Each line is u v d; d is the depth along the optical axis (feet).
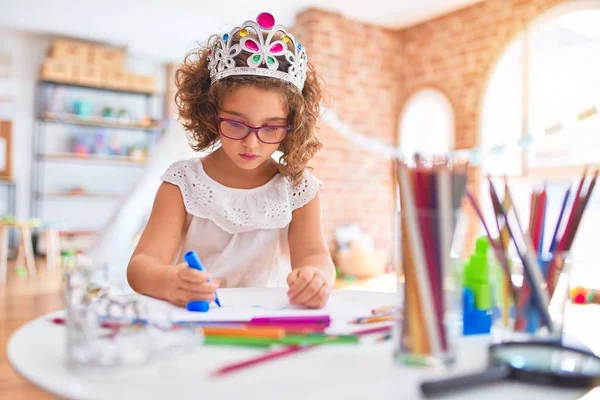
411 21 13.15
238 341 1.58
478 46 11.97
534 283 1.62
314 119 3.19
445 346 1.43
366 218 13.16
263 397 1.18
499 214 1.73
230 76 2.64
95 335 1.46
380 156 13.39
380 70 13.47
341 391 1.23
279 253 3.18
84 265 1.76
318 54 12.37
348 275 11.62
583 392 1.27
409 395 1.22
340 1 11.94
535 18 10.89
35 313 7.47
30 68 15.44
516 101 11.61
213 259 3.07
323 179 12.50
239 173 3.03
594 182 1.67
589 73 10.14
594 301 8.02
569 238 1.65
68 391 1.19
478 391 1.26
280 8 12.39
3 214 15.26
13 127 15.31
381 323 1.89
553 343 1.55
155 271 2.29
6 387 4.41
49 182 15.81
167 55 16.74
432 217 1.43
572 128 10.24
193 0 11.94
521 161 10.82
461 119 12.33
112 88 15.89
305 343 1.60
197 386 1.24
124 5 12.42
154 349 1.44
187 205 2.93
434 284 1.43
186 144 10.14
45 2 12.31
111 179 16.62
